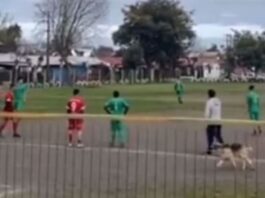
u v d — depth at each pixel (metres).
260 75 149.75
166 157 16.73
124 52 125.62
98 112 37.81
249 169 16.23
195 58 147.75
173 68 130.50
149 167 16.08
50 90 80.00
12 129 23.64
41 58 103.81
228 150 16.34
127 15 126.00
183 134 22.33
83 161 16.30
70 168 15.62
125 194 12.64
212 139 19.44
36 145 19.72
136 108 44.31
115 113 21.48
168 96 67.19
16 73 94.00
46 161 16.56
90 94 66.94
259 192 13.20
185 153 17.69
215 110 20.27
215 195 12.77
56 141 19.39
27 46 115.06
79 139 20.25
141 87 99.88
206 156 17.19
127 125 21.89
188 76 141.38
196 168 16.12
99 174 14.36
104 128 24.92
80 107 21.86
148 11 125.44
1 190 12.91
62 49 107.75
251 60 149.00
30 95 63.53
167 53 127.31
